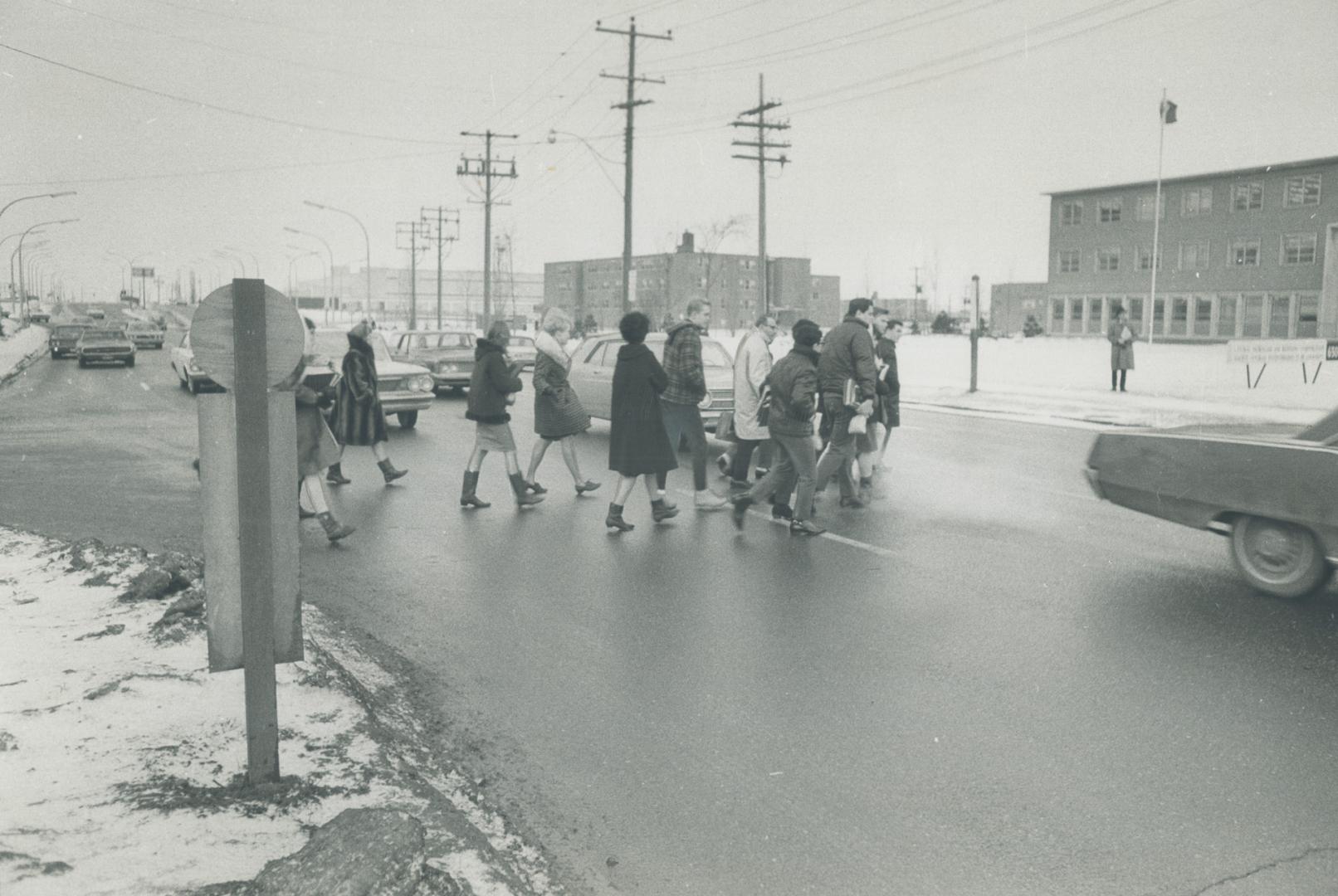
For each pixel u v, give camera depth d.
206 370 3.72
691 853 3.73
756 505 10.71
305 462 8.84
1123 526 9.51
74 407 22.53
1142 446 7.57
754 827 3.92
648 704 5.19
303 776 4.00
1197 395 23.62
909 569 7.90
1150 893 3.43
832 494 11.31
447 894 3.17
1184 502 7.34
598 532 9.41
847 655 5.90
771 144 40.19
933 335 82.69
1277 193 62.41
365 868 3.03
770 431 9.20
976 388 25.84
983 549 8.56
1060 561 8.13
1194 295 66.50
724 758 4.54
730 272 111.38
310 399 8.85
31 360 42.91
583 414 11.12
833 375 9.61
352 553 8.59
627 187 35.28
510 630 6.45
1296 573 6.86
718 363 15.84
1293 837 3.78
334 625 6.52
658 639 6.24
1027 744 4.65
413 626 6.54
